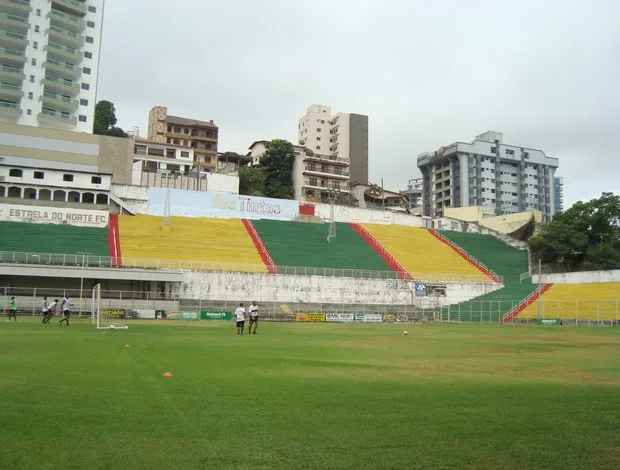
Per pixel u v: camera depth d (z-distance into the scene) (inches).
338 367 723.4
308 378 611.2
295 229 3368.6
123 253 2506.2
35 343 928.3
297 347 1026.1
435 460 318.3
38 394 469.7
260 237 3102.9
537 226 3663.9
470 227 3919.8
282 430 374.3
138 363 697.6
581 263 3366.1
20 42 3754.9
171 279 2300.7
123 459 307.9
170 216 3125.0
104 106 4938.5
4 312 1975.9
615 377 674.8
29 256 2245.3
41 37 3855.8
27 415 395.9
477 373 695.1
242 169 4736.7
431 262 3171.8
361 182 5885.8
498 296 2844.5
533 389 562.3
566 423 408.8
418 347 1094.4
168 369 650.8
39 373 585.9
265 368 690.2
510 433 378.0
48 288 2164.1
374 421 405.4
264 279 2508.6
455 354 955.3
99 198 3021.7
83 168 3491.6
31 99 3791.8
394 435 367.6
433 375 666.2
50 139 3449.8
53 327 1390.3
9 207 2664.9
